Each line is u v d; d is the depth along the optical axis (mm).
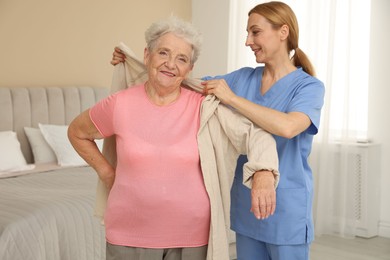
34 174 3822
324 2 4543
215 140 1721
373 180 4539
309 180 2070
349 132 4539
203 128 1691
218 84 1729
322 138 4539
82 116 1786
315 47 4590
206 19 5512
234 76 2244
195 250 1659
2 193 3059
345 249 4195
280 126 1734
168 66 1647
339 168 4590
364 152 4480
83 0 4883
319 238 4520
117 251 1670
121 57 1966
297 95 1978
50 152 4348
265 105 2076
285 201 2012
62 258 2666
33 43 4594
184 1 5641
